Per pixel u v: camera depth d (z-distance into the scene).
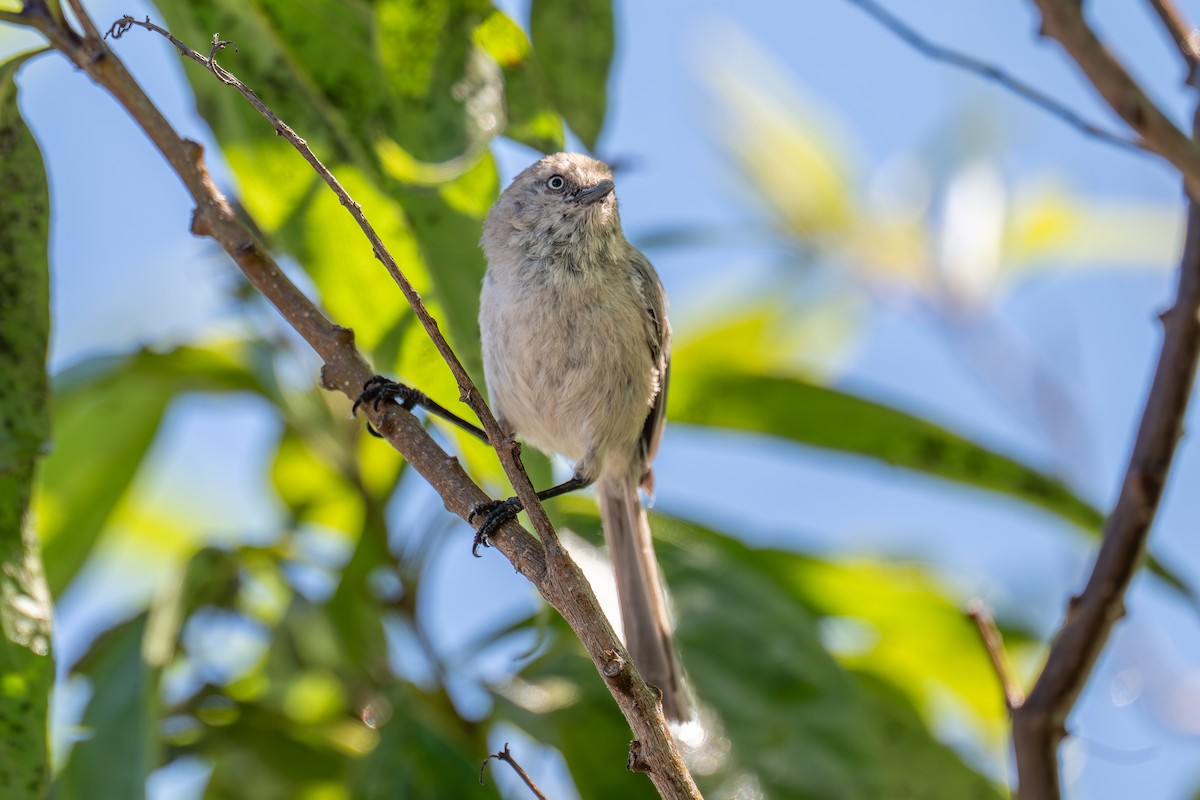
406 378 6.64
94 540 9.02
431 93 6.30
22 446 6.43
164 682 7.43
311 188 6.48
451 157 6.25
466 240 6.79
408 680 7.77
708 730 7.30
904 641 9.34
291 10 6.49
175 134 6.33
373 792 6.95
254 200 6.57
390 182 6.54
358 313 6.56
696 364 9.34
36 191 6.61
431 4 6.24
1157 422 6.58
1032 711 6.56
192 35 6.56
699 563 8.23
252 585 8.45
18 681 6.37
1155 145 5.52
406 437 6.03
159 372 8.39
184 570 7.73
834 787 7.11
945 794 8.20
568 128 7.45
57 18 6.30
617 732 7.41
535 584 5.46
